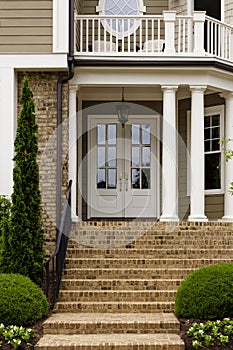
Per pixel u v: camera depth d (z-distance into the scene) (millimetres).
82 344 8492
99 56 13594
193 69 13711
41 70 13312
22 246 10586
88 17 13945
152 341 8594
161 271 11227
